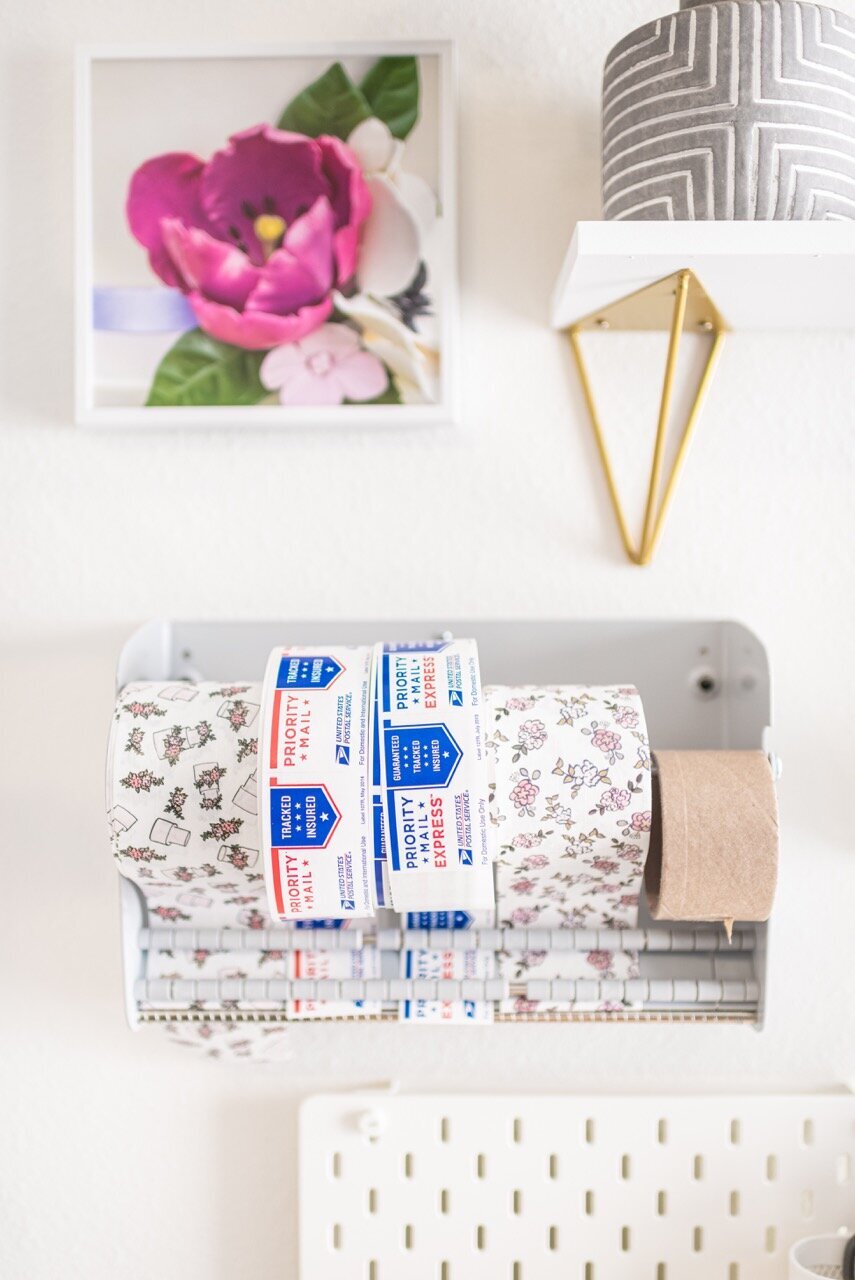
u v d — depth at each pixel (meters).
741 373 0.78
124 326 0.77
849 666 0.78
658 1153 0.77
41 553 0.79
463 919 0.71
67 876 0.79
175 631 0.77
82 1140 0.79
